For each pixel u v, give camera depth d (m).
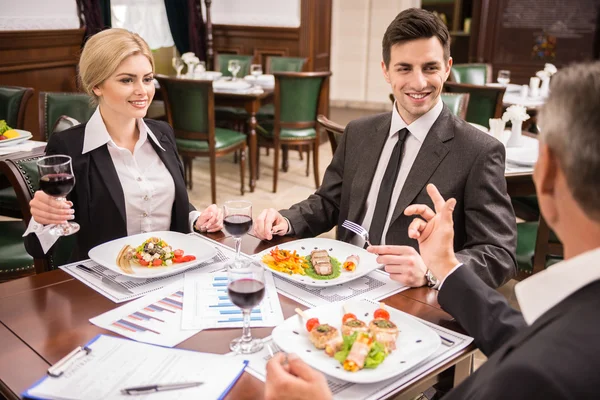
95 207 1.81
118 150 1.85
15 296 1.32
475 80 5.03
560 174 0.64
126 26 5.91
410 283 1.37
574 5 6.55
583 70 0.64
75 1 5.07
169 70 6.70
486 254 1.53
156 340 1.14
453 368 1.20
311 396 0.82
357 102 8.98
